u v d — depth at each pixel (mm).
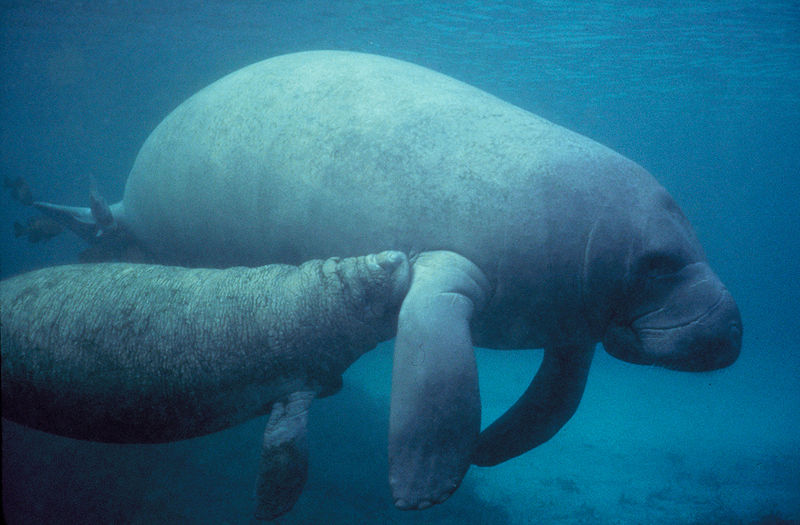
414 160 3047
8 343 2969
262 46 26750
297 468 2826
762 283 127125
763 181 77250
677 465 17391
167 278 3178
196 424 3090
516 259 2869
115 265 3307
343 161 3182
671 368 2871
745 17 18406
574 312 2992
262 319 3012
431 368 2428
